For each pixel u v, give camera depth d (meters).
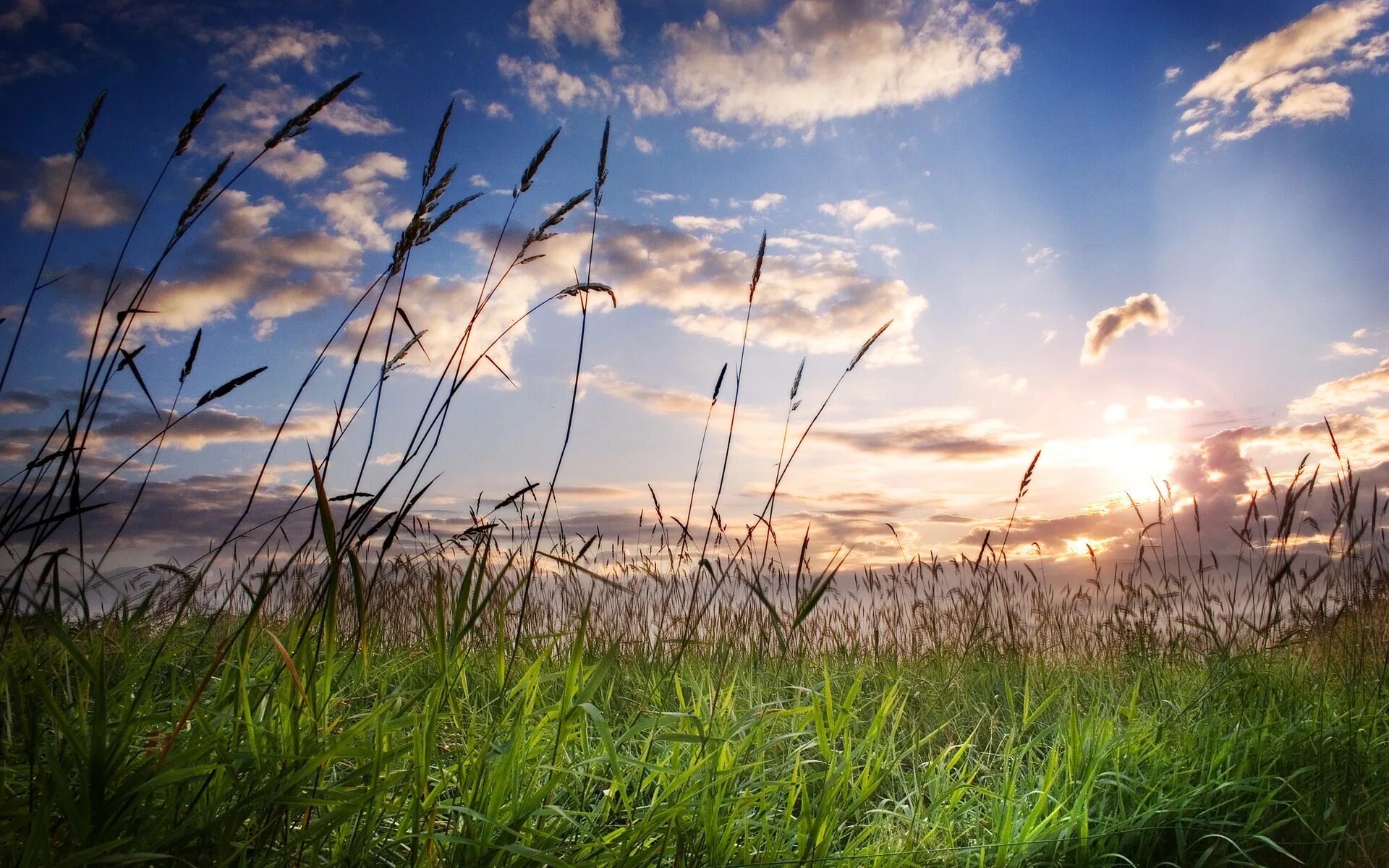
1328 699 3.50
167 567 1.97
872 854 2.10
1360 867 2.44
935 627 5.65
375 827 1.82
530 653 3.10
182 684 2.06
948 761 2.99
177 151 1.97
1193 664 4.44
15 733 1.70
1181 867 2.33
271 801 1.54
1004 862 2.22
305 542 1.74
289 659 1.64
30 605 1.45
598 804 2.06
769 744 2.18
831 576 1.84
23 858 1.34
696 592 2.91
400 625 3.69
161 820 1.51
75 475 1.82
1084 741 2.84
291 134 2.03
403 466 1.92
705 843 1.98
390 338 2.01
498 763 1.86
